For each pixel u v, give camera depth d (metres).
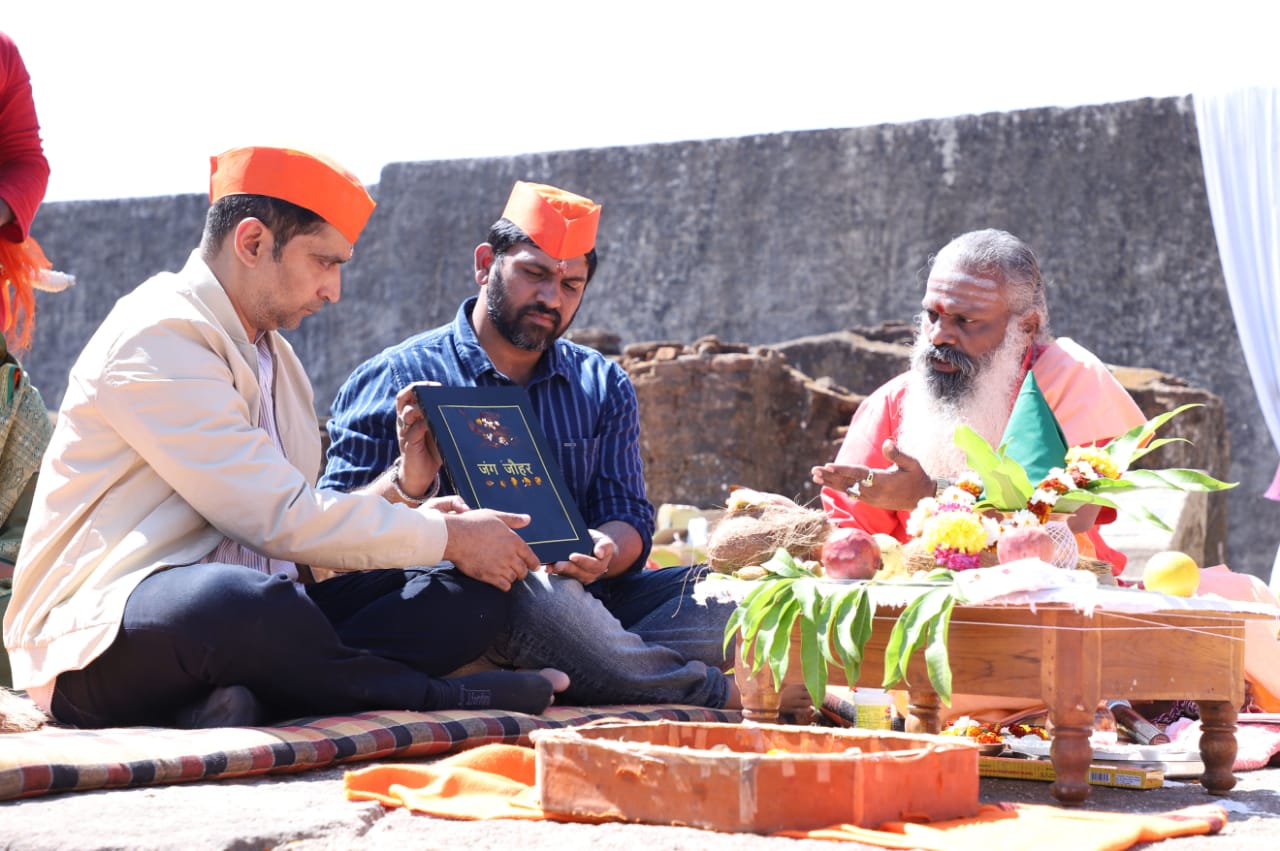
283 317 3.74
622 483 4.45
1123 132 17.08
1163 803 3.00
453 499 3.73
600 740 2.54
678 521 12.78
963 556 3.13
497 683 3.63
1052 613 2.87
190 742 2.94
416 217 19.88
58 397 20.66
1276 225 13.08
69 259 20.89
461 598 3.62
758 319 18.33
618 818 2.47
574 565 3.85
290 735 3.07
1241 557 16.16
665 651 4.05
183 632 3.20
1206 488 3.20
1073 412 4.05
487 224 19.61
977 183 17.59
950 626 3.01
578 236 4.34
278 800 2.64
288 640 3.26
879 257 17.92
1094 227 17.09
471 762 2.85
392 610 3.61
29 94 4.62
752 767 2.37
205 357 3.47
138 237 20.77
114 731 3.08
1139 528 7.93
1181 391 15.37
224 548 3.60
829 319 18.05
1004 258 4.14
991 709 3.85
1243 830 2.67
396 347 4.43
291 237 3.65
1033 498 3.25
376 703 3.42
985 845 2.29
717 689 4.14
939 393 4.17
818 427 16.59
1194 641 3.06
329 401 20.03
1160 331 16.80
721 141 18.67
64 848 2.20
